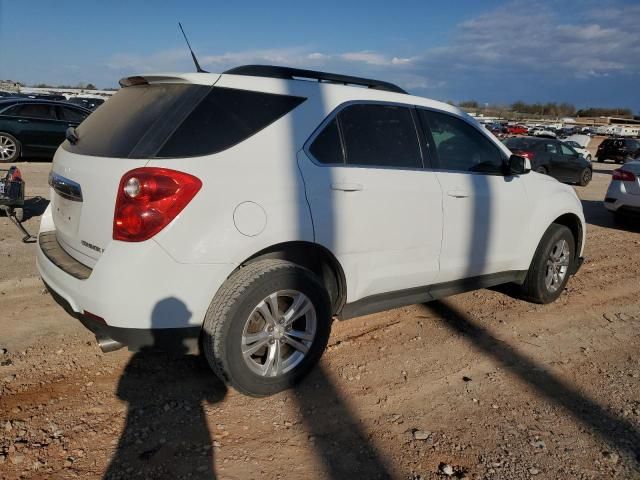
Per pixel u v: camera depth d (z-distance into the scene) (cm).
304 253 321
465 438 283
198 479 242
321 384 329
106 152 285
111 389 310
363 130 340
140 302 261
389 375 346
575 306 496
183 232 263
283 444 270
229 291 278
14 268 504
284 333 304
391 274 354
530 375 357
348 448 270
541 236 458
